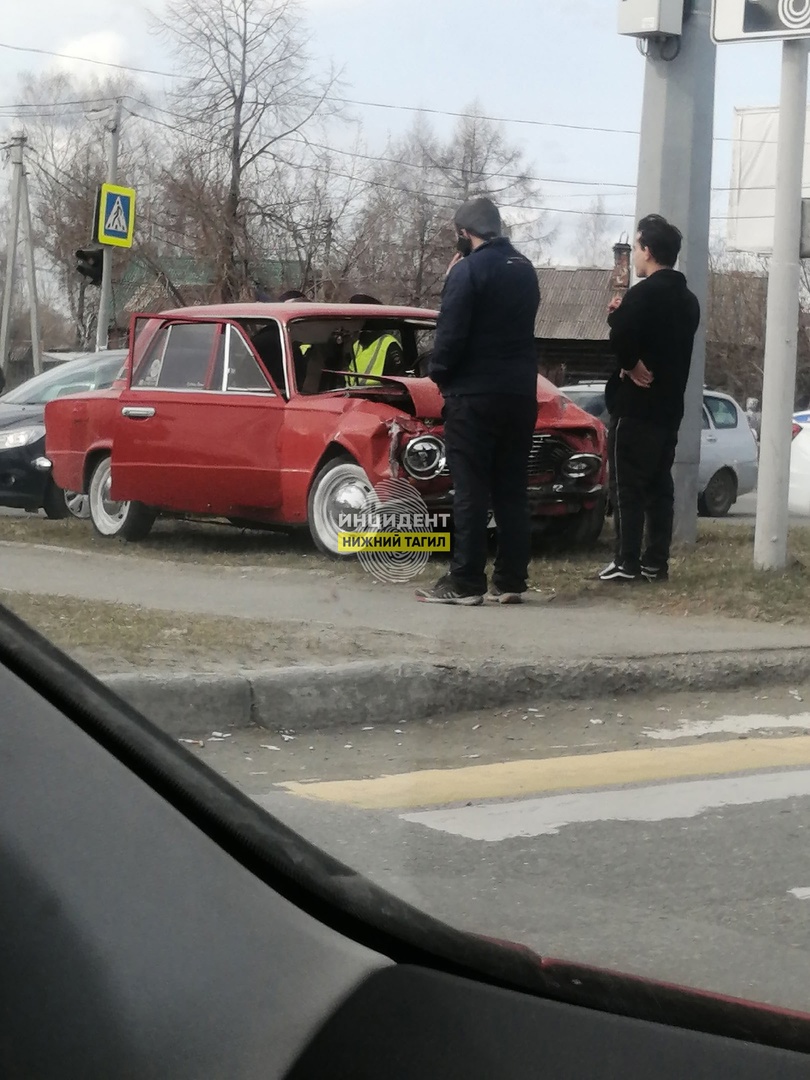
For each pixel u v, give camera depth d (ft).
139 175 112.98
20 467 35.35
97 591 21.13
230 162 111.45
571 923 9.41
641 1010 5.45
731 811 14.43
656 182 33.88
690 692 20.47
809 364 189.16
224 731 16.16
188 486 31.17
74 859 4.23
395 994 4.70
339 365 31.86
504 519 25.45
